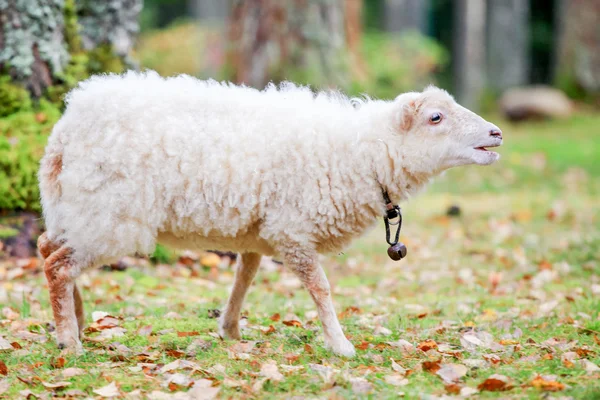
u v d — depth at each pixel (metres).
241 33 19.12
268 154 5.96
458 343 6.50
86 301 7.79
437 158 6.23
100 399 5.05
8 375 5.46
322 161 6.04
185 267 9.78
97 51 10.37
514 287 9.15
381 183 6.24
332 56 18.78
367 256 11.16
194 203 5.88
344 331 6.89
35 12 9.39
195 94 6.07
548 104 28.45
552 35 40.47
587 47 31.23
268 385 5.25
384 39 29.70
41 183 6.07
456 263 10.68
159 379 5.41
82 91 6.07
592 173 18.36
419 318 7.59
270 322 7.23
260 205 5.96
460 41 34.94
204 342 6.21
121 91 6.00
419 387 5.23
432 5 42.38
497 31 35.31
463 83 34.28
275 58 18.64
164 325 6.89
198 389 5.09
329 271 10.20
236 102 6.11
